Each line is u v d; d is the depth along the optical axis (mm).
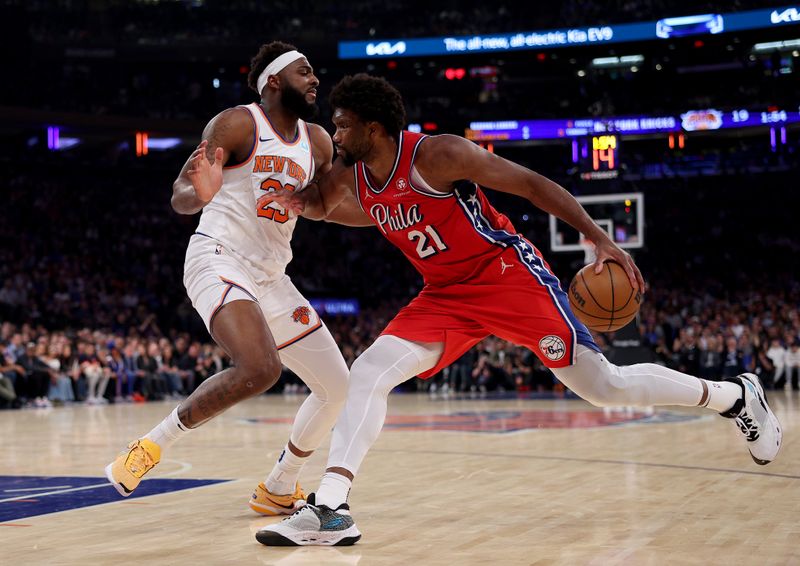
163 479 5430
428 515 3992
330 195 3852
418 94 30172
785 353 17938
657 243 29188
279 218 3920
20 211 24328
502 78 29812
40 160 25016
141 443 3635
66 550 3248
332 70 28266
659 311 22188
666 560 2975
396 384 3629
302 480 5301
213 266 3781
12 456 6980
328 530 3289
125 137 26375
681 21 25016
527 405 14477
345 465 3428
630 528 3594
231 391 3547
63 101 26031
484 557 3064
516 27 26750
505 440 8047
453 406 14352
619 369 3789
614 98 29047
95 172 26125
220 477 5531
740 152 30078
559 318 3604
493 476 5414
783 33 24219
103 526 3775
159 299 23641
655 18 25344
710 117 26625
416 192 3557
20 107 24344
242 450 7391
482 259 3678
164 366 17906
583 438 8109
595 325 3721
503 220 3850
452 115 28281
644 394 3812
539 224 29953
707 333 18609
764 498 4352
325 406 4059
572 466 5879
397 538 3447
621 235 17047
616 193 17266
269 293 3959
